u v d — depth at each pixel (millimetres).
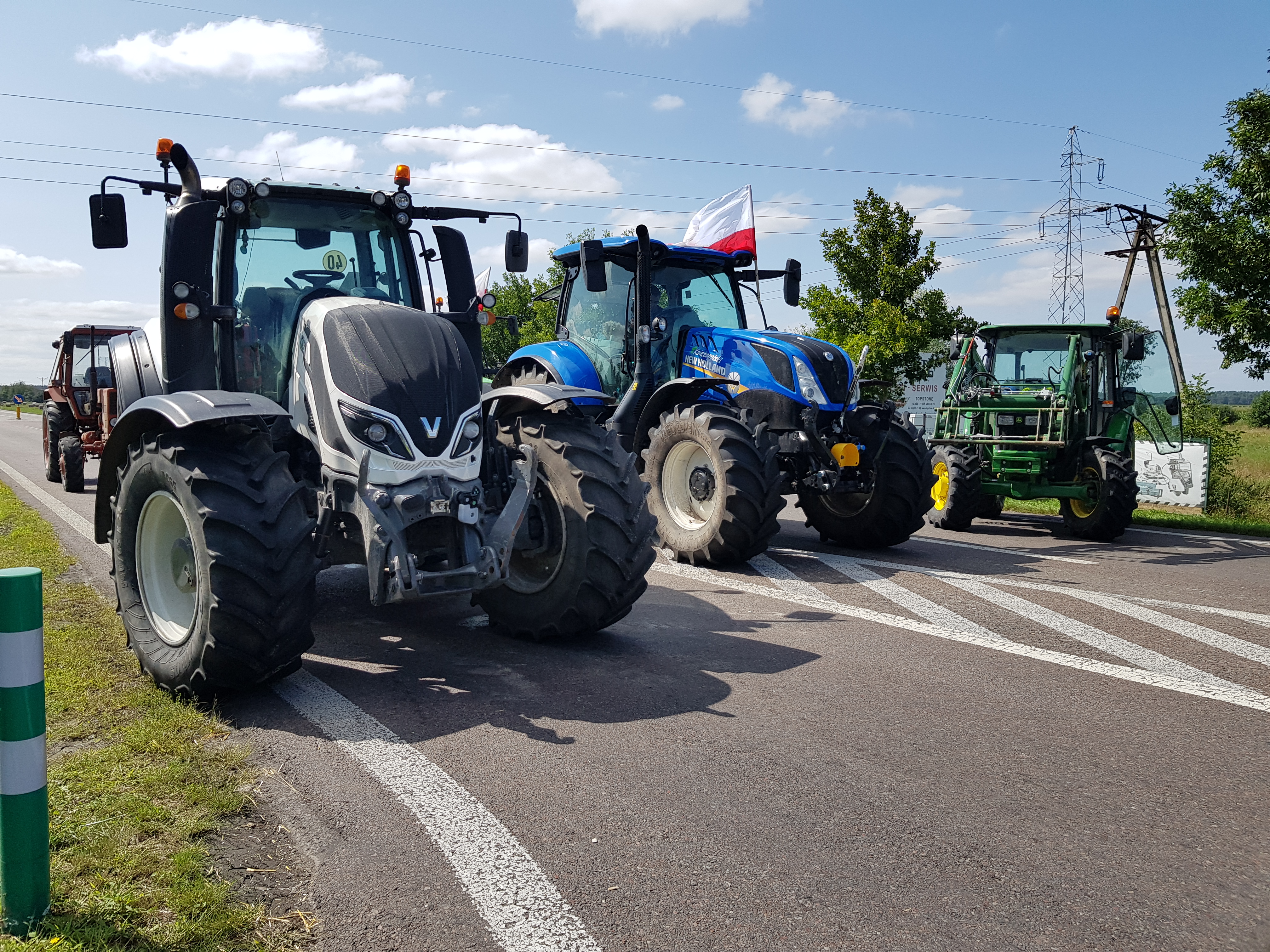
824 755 3221
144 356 7367
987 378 10406
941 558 7621
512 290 30109
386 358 3934
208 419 3502
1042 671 4297
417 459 3826
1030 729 3510
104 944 1995
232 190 4285
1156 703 3846
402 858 2465
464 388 4062
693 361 7773
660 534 7176
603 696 3820
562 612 4457
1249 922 2211
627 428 7641
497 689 3895
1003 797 2893
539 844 2549
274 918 2168
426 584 3736
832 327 16109
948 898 2297
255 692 3816
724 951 2066
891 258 15969
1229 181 10219
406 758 3129
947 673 4242
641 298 7527
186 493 3553
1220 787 2998
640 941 2100
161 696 3645
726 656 4473
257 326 4547
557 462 4480
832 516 8141
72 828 2500
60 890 2193
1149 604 5777
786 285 8594
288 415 3648
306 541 3623
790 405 7090
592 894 2295
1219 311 10438
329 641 4641
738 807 2797
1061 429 9359
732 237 8398
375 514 3703
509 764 3096
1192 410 13430
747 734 3408
